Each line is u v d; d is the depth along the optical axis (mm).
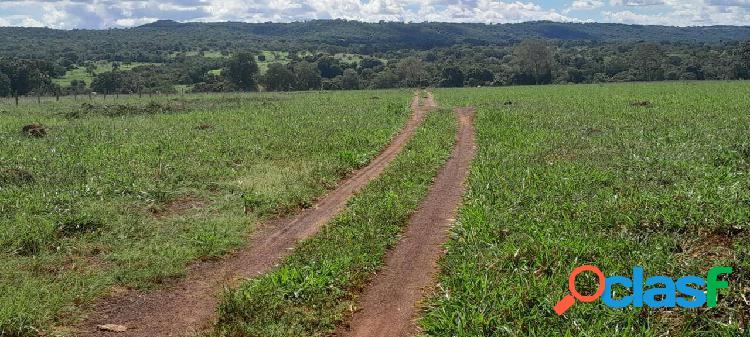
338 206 11883
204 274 8242
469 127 24969
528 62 89938
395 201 11383
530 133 20391
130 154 16391
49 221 9664
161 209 11273
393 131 22922
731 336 5773
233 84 77438
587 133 20281
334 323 6613
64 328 6480
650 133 19031
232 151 17422
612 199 10383
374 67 102312
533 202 10766
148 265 8336
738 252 7512
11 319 6359
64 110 32594
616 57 102688
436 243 9297
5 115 29750
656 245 8000
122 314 6918
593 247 8047
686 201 9758
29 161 14898
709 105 29828
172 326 6617
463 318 6266
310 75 83250
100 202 11148
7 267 8031
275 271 8055
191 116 28859
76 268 8195
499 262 7820
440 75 91125
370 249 8750
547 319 6227
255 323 6512
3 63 61531
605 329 5977
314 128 23344
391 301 7230
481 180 12836
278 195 12180
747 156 14023
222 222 10375
